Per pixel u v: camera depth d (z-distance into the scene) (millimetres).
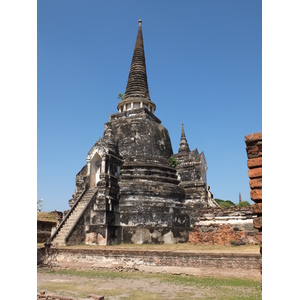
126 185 28172
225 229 23516
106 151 27391
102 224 24578
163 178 30203
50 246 21578
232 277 15312
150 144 31891
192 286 13531
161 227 26734
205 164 35406
